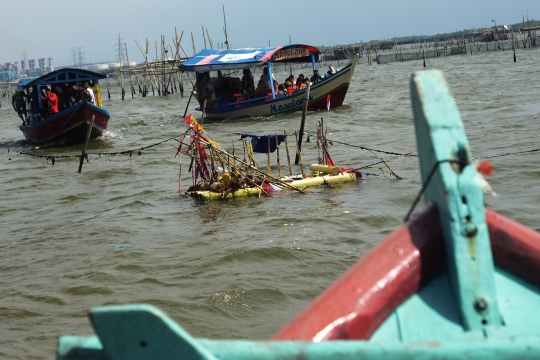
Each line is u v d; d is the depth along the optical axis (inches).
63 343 97.9
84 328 314.7
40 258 428.5
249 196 544.7
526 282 117.0
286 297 331.9
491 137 756.6
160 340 93.8
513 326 109.9
